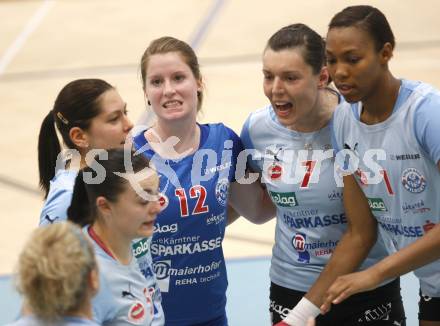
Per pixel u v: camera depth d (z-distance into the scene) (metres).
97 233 9.83
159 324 10.77
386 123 10.77
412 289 18.28
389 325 12.78
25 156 26.80
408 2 40.72
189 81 11.86
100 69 34.59
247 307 17.94
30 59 36.66
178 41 12.08
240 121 27.88
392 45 10.45
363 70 10.27
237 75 32.72
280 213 12.79
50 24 41.78
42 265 7.87
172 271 12.15
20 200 23.64
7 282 19.02
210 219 12.10
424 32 36.41
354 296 12.48
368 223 11.73
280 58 11.27
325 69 11.65
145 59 11.93
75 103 11.21
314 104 11.77
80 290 8.05
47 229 8.15
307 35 11.38
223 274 12.70
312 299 11.61
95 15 42.78
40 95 32.16
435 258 10.58
